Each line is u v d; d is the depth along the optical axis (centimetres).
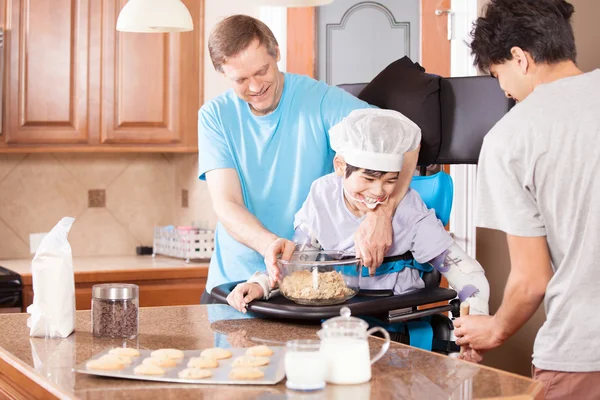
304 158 245
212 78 411
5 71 384
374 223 207
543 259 173
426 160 253
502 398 133
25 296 363
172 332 183
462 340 195
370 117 209
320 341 143
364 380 141
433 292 202
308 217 222
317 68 399
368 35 397
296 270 194
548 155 165
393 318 193
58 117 392
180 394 134
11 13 383
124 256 438
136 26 279
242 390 136
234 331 183
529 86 177
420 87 249
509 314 181
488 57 181
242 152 247
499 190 173
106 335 178
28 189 432
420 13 392
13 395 157
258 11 405
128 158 451
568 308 169
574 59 176
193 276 388
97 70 396
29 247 432
